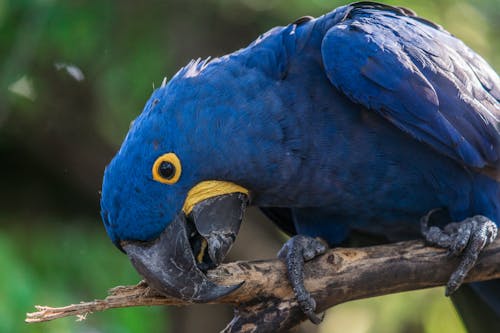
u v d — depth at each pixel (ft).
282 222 31.19
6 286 33.71
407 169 27.04
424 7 38.70
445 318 38.45
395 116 26.43
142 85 39.83
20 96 41.70
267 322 24.95
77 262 39.27
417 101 26.32
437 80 26.81
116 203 25.05
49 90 41.45
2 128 43.21
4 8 36.81
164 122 25.45
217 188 25.85
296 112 26.55
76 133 43.06
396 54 26.73
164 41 40.09
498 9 40.01
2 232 37.09
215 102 25.86
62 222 42.96
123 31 39.65
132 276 39.14
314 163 26.73
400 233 29.27
